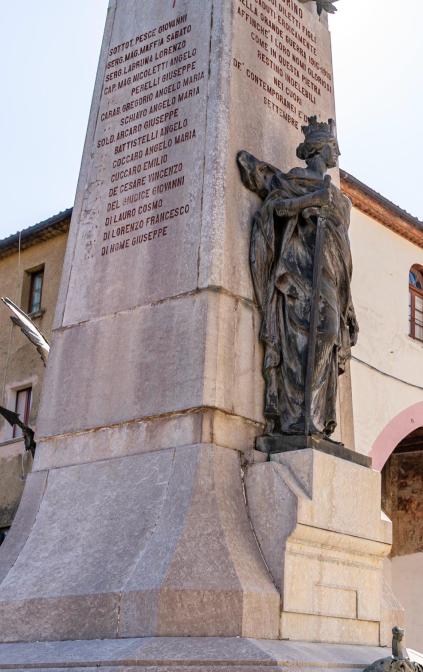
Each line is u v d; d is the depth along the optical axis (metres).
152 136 8.90
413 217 17.33
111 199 9.04
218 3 8.86
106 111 9.47
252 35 9.03
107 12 9.99
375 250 17.02
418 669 7.00
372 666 6.86
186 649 6.47
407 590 18.56
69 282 9.09
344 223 8.59
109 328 8.55
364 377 16.05
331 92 9.97
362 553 7.86
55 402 8.74
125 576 7.16
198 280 7.98
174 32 9.14
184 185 8.42
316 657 6.71
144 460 7.84
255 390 7.97
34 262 18.84
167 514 7.35
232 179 8.30
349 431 9.19
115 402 8.24
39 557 7.96
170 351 7.96
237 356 7.89
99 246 8.96
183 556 6.97
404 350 17.02
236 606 6.75
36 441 8.79
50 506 8.31
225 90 8.52
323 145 8.73
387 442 16.11
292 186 8.44
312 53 9.84
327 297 8.23
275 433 7.90
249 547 7.22
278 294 8.21
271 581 7.14
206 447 7.49
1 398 18.41
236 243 8.18
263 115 8.89
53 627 7.38
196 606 6.76
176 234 8.31
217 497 7.31
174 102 8.84
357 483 7.84
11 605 7.69
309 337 7.96
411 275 18.09
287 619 7.07
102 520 7.79
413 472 18.97
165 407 7.82
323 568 7.49
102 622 7.09
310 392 7.84
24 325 11.20
